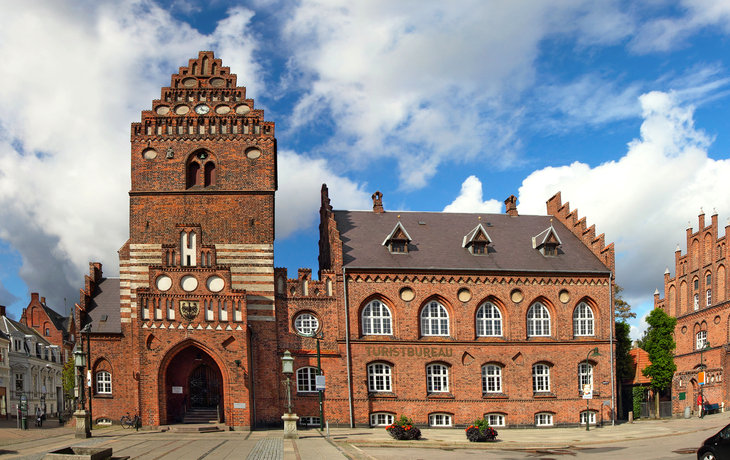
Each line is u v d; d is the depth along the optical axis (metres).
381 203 62.31
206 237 51.22
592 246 58.28
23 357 84.19
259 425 48.94
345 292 51.81
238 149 52.94
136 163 51.97
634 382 65.25
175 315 46.81
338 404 50.09
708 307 72.75
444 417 51.72
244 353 47.06
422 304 52.97
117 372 50.81
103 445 34.31
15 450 31.34
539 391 53.34
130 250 50.66
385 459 30.42
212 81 54.38
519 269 54.31
